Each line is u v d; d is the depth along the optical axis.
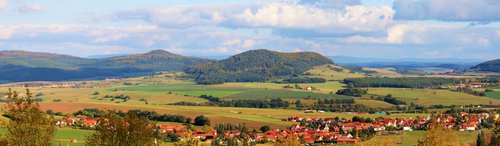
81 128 188.38
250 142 189.75
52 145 62.91
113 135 66.44
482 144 142.62
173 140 166.62
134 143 66.88
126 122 67.31
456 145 86.06
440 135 85.81
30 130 60.38
